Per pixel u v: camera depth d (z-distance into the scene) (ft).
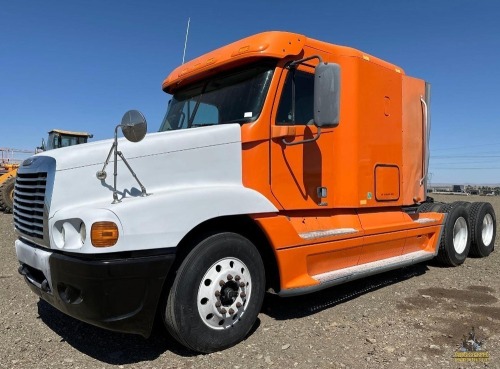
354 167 17.29
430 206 24.52
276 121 14.64
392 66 19.99
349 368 11.58
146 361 11.98
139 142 12.25
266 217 13.66
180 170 12.73
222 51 15.83
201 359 12.07
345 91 17.28
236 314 12.80
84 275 10.56
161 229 11.18
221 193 12.57
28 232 12.74
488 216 27.27
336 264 16.34
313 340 13.39
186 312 11.74
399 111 20.20
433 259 24.25
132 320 11.08
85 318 11.09
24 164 13.51
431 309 16.47
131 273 10.76
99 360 12.06
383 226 18.48
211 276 12.24
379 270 17.78
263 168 14.26
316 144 15.97
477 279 21.29
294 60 15.20
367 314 15.79
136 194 11.91
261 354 12.38
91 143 12.94
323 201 16.21
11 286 19.22
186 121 16.78
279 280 14.11
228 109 15.17
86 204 11.53
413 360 12.05
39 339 13.44
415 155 21.45
